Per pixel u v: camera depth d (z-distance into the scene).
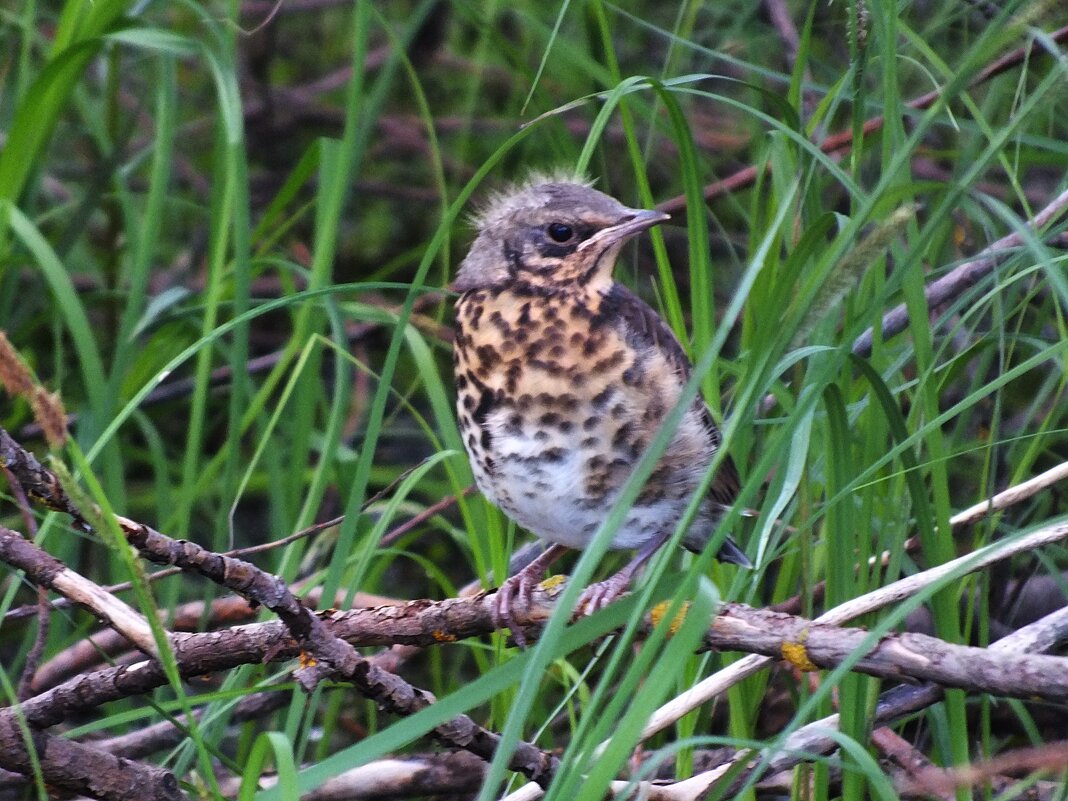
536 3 14.44
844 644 6.76
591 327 9.02
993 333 8.73
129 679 7.40
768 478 10.02
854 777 7.73
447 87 17.09
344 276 16.81
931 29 10.05
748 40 12.45
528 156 14.95
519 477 9.09
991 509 7.99
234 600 11.30
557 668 10.05
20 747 7.28
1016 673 6.44
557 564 12.14
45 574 7.09
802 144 8.02
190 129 17.50
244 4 17.16
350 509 8.30
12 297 12.33
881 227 6.04
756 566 7.82
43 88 10.93
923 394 8.13
